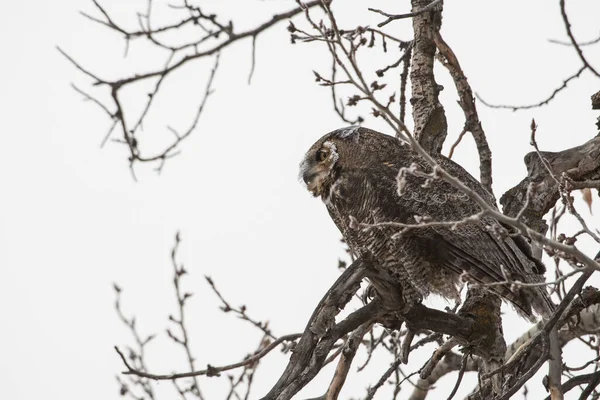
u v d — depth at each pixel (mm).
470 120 11586
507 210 11594
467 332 10484
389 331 12352
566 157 11477
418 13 9984
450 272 11273
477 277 10883
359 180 11312
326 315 9633
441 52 11367
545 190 11375
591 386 9883
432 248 11125
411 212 11047
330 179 11664
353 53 7320
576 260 7746
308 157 11961
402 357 10516
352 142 11570
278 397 9273
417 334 12539
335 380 9945
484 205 6719
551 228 9211
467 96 11461
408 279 11242
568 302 9117
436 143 11609
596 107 11805
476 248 10914
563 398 9328
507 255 10820
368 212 11281
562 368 10297
